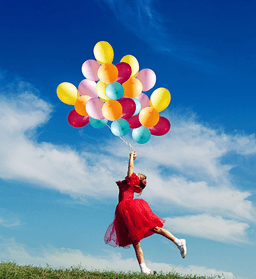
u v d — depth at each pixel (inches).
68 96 262.2
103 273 246.5
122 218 247.4
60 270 243.4
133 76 273.7
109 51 256.1
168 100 262.7
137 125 266.1
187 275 250.2
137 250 245.3
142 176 264.2
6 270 214.2
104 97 252.8
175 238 249.9
